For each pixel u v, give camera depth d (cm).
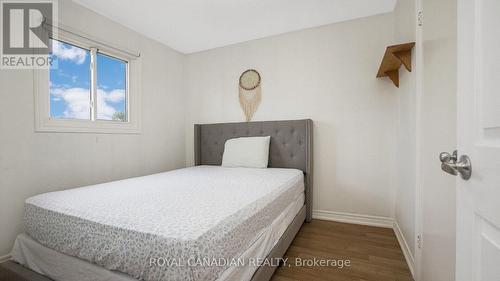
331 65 248
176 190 148
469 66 62
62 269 109
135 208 111
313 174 256
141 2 206
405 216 175
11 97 163
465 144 63
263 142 259
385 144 226
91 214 104
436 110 108
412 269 148
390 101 223
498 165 48
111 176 231
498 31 50
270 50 278
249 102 291
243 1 207
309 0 206
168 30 260
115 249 92
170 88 308
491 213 51
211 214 102
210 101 317
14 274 122
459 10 67
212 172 226
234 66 300
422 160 131
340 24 244
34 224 122
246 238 108
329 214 250
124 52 245
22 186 168
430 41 117
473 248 60
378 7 217
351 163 240
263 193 142
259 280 115
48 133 183
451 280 90
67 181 195
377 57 229
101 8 214
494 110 51
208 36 277
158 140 290
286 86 270
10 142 163
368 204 233
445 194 97
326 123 251
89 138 212
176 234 83
